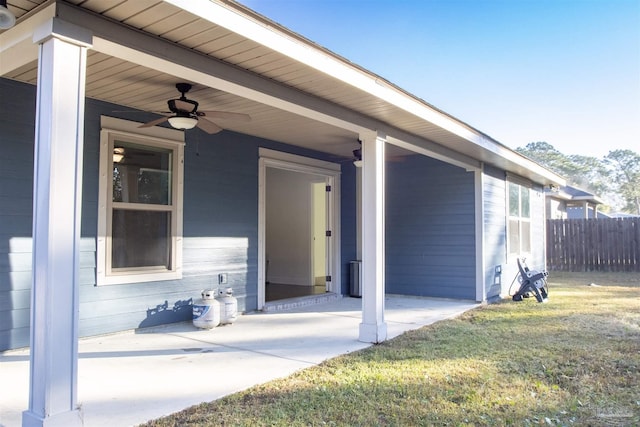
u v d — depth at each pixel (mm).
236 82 3482
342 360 4211
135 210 5250
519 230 9773
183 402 3158
